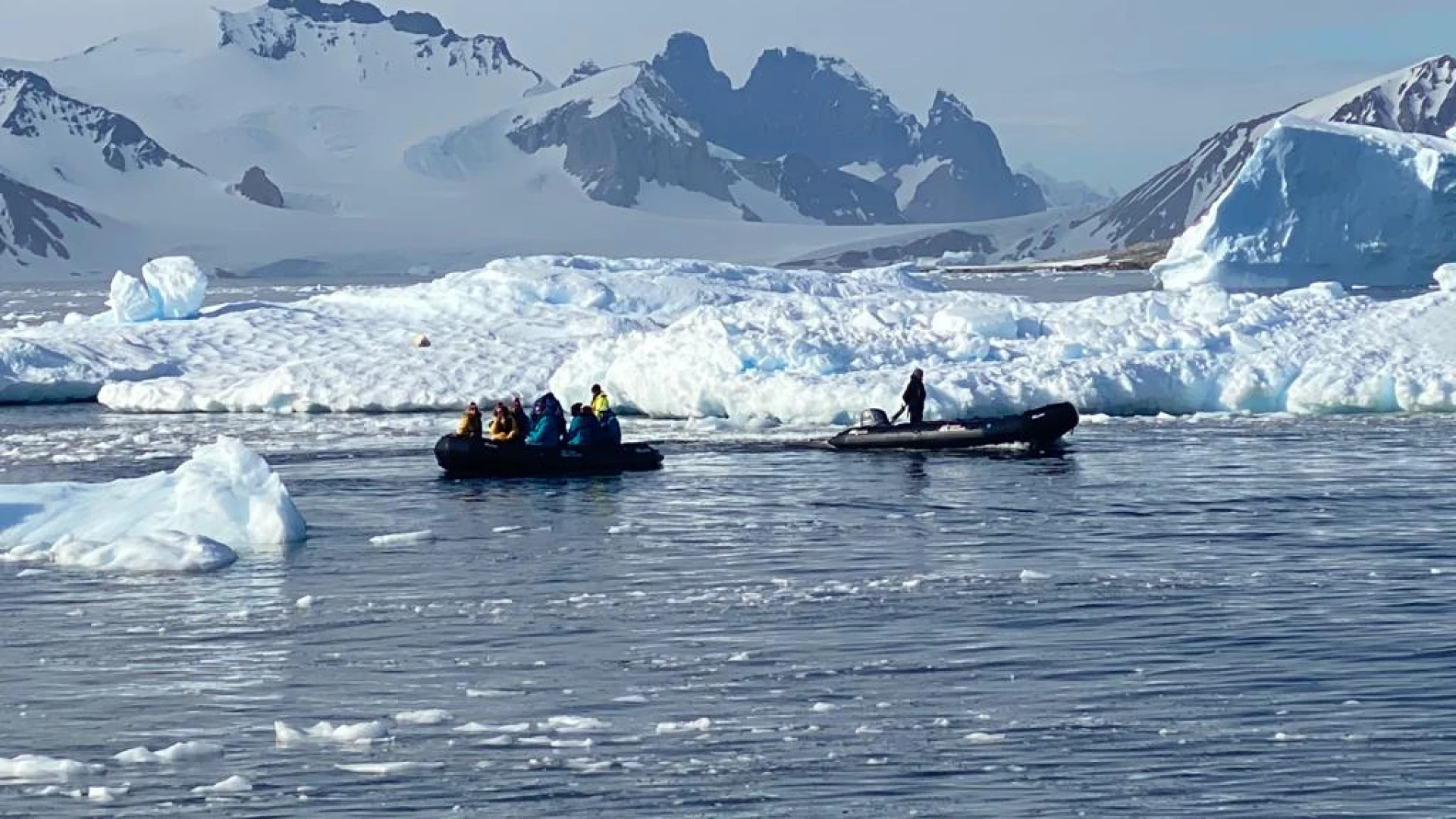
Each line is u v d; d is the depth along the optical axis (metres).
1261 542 28.31
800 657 21.12
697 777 16.72
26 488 31.05
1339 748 17.20
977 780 16.53
